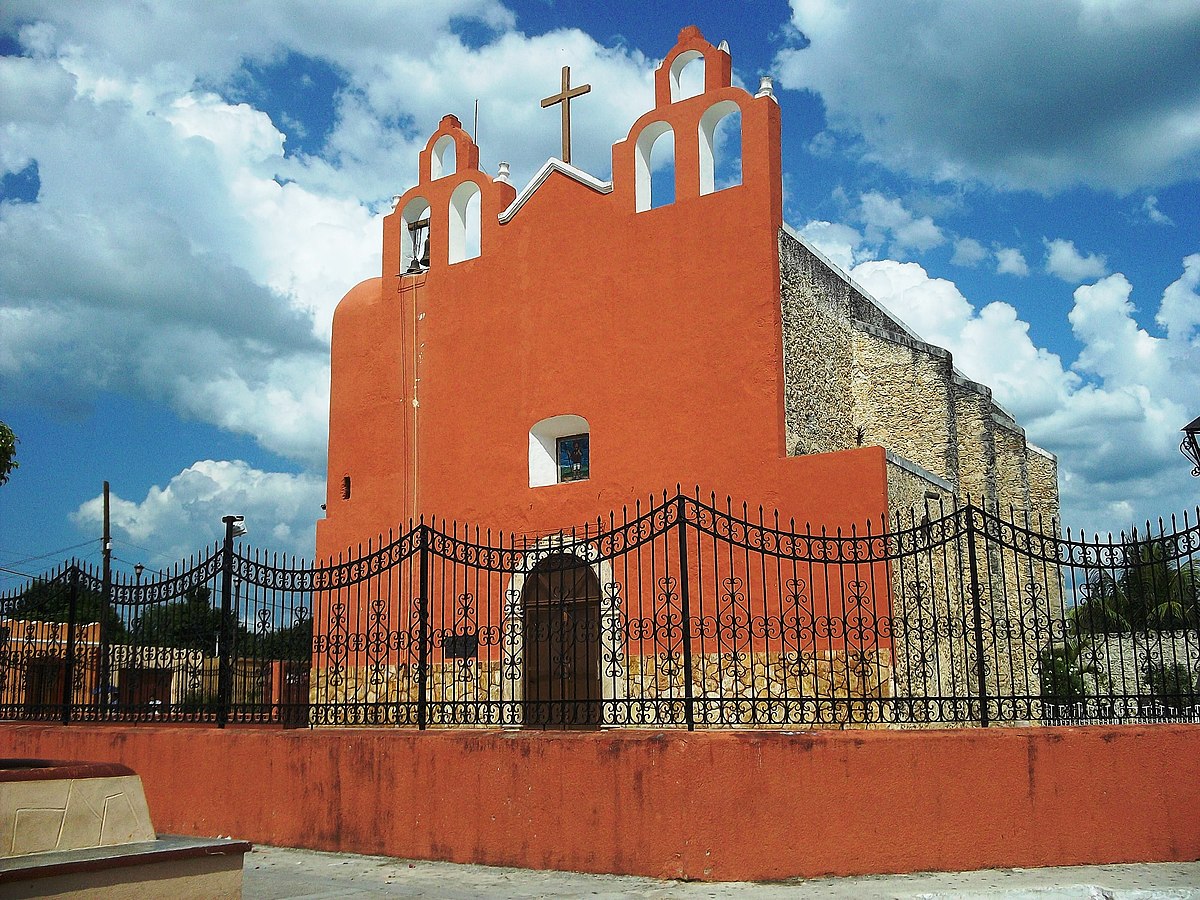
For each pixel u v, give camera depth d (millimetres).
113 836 6047
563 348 17344
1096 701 10078
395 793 10664
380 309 19688
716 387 15727
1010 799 9398
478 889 8898
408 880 9359
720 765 9117
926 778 9328
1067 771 9523
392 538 18453
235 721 12359
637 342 16594
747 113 16328
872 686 13375
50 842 5738
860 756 9273
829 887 8609
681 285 16359
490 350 18156
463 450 18078
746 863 8953
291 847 11195
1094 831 9438
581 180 17672
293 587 12289
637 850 9242
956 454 18844
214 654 12922
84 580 14297
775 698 9828
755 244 15852
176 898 5918
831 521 14242
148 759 12586
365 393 19484
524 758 9969
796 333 16375
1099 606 10945
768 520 14766
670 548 15359
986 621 16891
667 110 17062
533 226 18125
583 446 17750
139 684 13500
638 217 16984
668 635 10078
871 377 19016
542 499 16953
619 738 9516
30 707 14602
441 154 20047
